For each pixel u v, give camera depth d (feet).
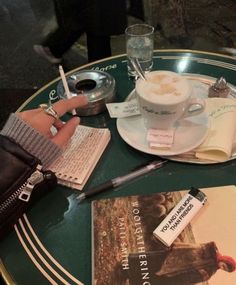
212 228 1.89
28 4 8.77
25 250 1.93
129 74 3.10
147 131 2.44
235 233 1.86
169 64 3.19
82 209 2.11
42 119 2.22
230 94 2.77
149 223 1.93
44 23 7.87
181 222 1.90
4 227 1.96
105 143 2.48
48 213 2.10
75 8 5.19
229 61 3.17
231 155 2.31
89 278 1.78
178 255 1.78
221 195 2.05
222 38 6.06
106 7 4.83
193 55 3.28
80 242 1.94
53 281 1.78
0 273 1.86
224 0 6.91
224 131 2.35
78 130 2.53
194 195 2.03
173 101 2.18
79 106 2.53
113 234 1.91
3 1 9.00
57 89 2.90
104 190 2.18
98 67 3.24
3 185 1.93
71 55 7.06
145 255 1.79
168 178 2.24
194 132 2.41
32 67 6.82
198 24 6.38
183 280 1.68
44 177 2.09
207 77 2.97
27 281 1.79
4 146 2.03
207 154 2.31
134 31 3.23
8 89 6.29
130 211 2.01
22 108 2.82
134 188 2.19
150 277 1.70
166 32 5.99
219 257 1.76
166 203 2.04
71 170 2.25
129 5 5.69
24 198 1.99
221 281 1.67
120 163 2.37
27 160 2.01
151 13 5.90
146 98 2.23
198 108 2.41
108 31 5.08
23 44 7.47
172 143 2.34
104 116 2.73
